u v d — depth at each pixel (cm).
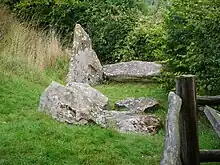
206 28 519
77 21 1051
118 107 658
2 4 995
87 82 843
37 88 697
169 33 651
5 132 452
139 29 986
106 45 1027
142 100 661
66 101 545
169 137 246
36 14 1030
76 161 386
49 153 396
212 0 511
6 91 640
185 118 305
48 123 502
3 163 365
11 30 884
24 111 563
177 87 309
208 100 319
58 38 1012
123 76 854
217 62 507
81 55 862
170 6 665
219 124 291
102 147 426
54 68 884
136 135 491
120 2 1086
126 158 405
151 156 420
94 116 542
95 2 1063
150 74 834
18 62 765
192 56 556
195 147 306
